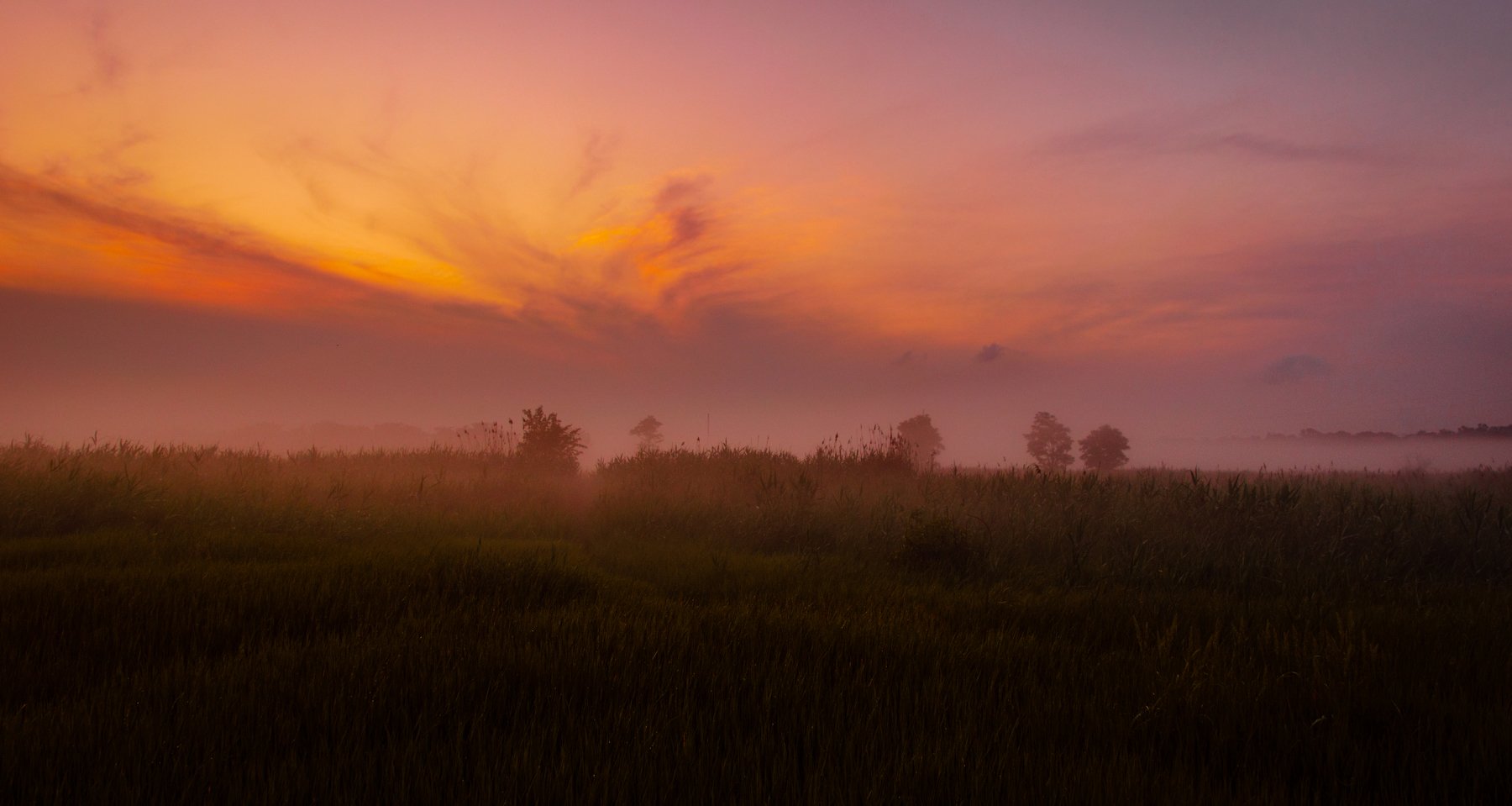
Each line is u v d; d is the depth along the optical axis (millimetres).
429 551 6965
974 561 7297
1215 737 2865
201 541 7148
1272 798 2367
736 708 2994
